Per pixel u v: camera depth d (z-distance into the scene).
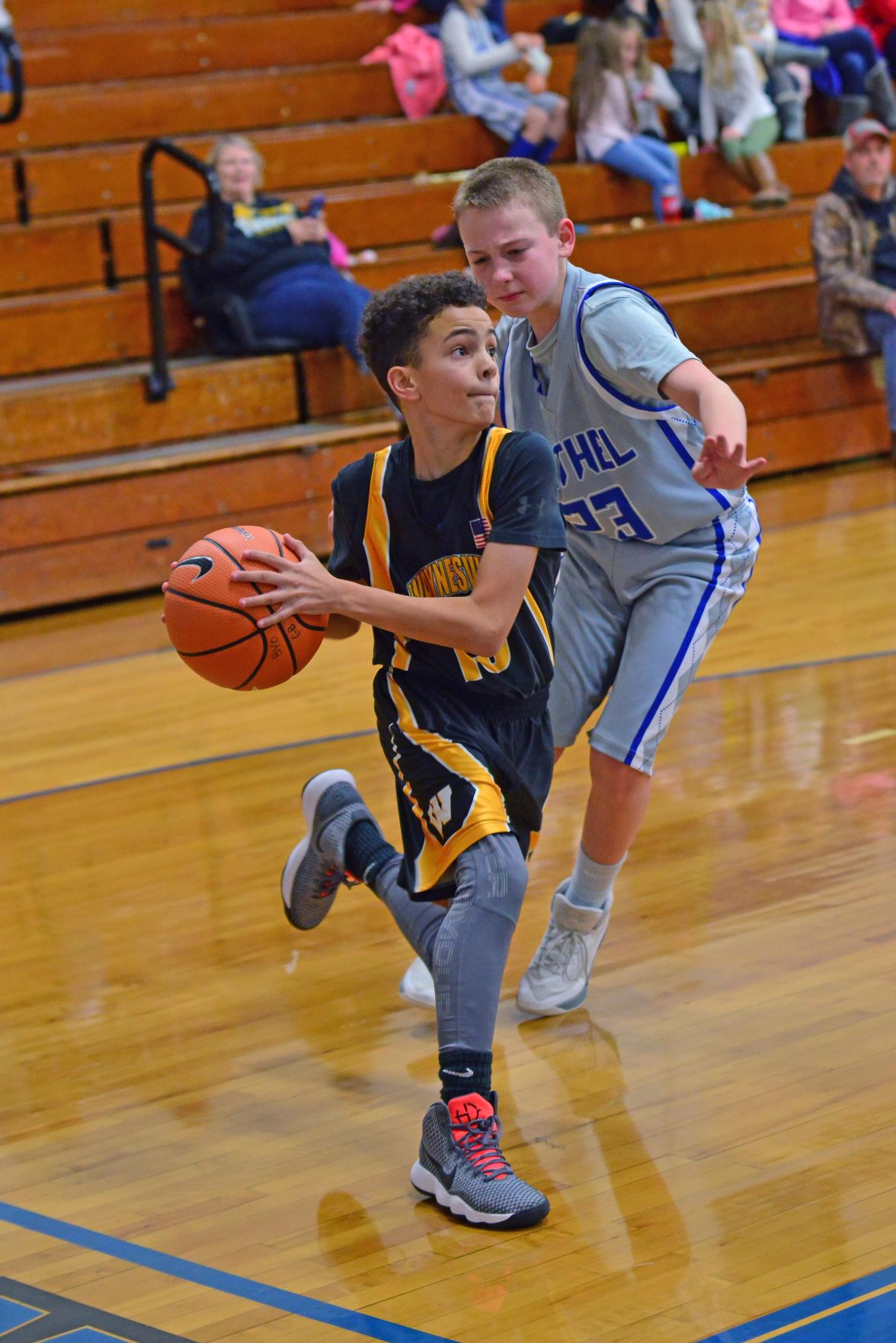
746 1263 2.95
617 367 3.65
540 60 13.20
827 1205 3.14
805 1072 3.73
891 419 11.95
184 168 11.74
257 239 10.61
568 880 4.23
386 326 3.30
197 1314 2.93
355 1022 4.27
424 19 13.44
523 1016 4.21
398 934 4.87
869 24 15.05
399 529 3.44
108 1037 4.28
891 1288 2.81
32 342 10.38
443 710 3.44
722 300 12.11
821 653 7.54
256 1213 3.32
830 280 11.99
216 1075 4.00
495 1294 2.92
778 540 9.91
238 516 10.02
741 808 5.62
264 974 4.62
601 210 12.78
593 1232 3.12
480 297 3.33
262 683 3.37
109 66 12.37
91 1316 2.95
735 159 13.39
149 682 7.94
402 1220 3.25
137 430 10.21
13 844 5.86
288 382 10.71
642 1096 3.69
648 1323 2.78
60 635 8.97
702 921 4.71
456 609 3.28
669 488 3.88
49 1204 3.42
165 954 4.81
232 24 12.76
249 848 5.64
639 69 12.92
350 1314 2.89
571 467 3.95
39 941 4.97
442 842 3.38
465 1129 3.25
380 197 12.02
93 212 11.45
